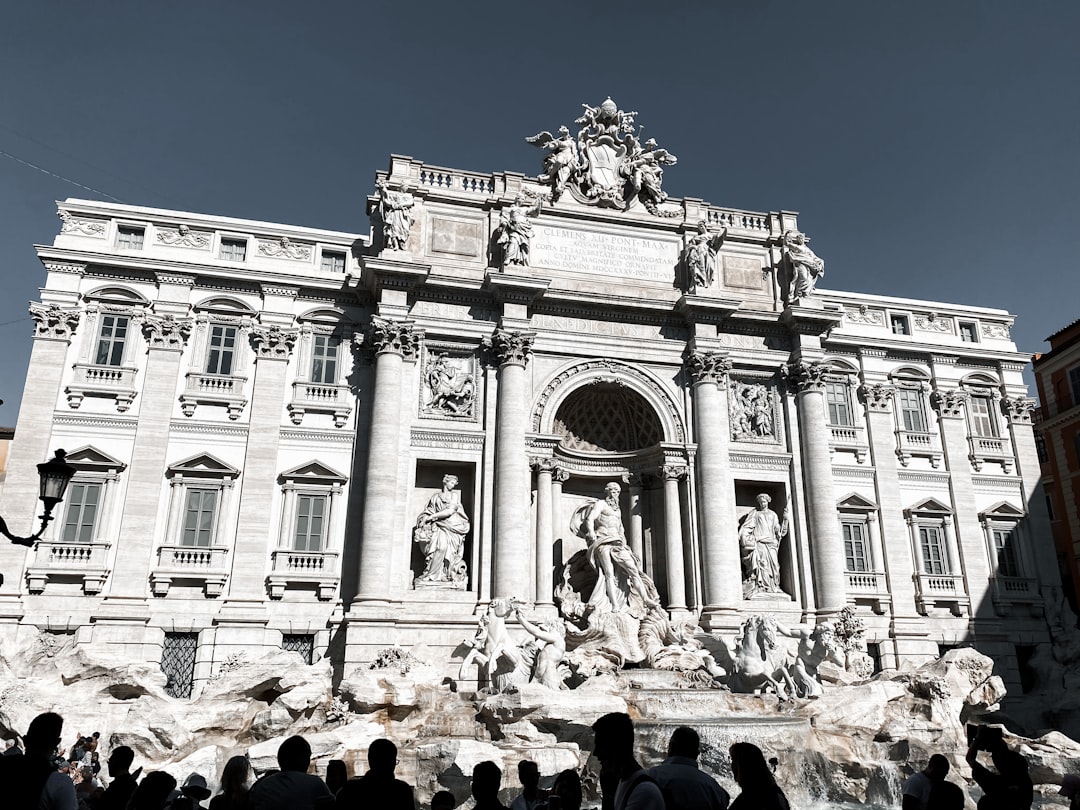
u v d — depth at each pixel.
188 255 36.09
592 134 42.12
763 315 40.22
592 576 36.59
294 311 36.38
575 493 39.56
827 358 42.41
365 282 36.69
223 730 26.30
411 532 34.81
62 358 33.31
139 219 35.81
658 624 33.94
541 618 34.19
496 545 34.28
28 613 30.47
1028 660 40.88
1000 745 8.77
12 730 25.41
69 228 35.03
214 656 31.42
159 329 34.47
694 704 27.86
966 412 43.97
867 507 40.34
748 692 30.67
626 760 7.38
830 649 32.28
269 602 32.62
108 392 33.31
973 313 45.78
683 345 39.66
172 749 25.19
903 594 39.59
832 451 41.12
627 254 40.53
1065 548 49.94
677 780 7.45
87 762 22.20
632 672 31.02
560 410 39.28
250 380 35.28
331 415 35.66
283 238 37.19
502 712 25.47
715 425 38.25
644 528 38.78
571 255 39.72
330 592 33.12
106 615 30.66
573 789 8.38
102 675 28.05
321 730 25.88
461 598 33.91
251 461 34.00
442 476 36.34
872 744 26.77
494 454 35.81
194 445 33.81
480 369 37.00
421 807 21.73
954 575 40.62
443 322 36.69
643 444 39.84
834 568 37.59
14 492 31.39
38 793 7.78
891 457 41.62
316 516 34.22
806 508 39.03
